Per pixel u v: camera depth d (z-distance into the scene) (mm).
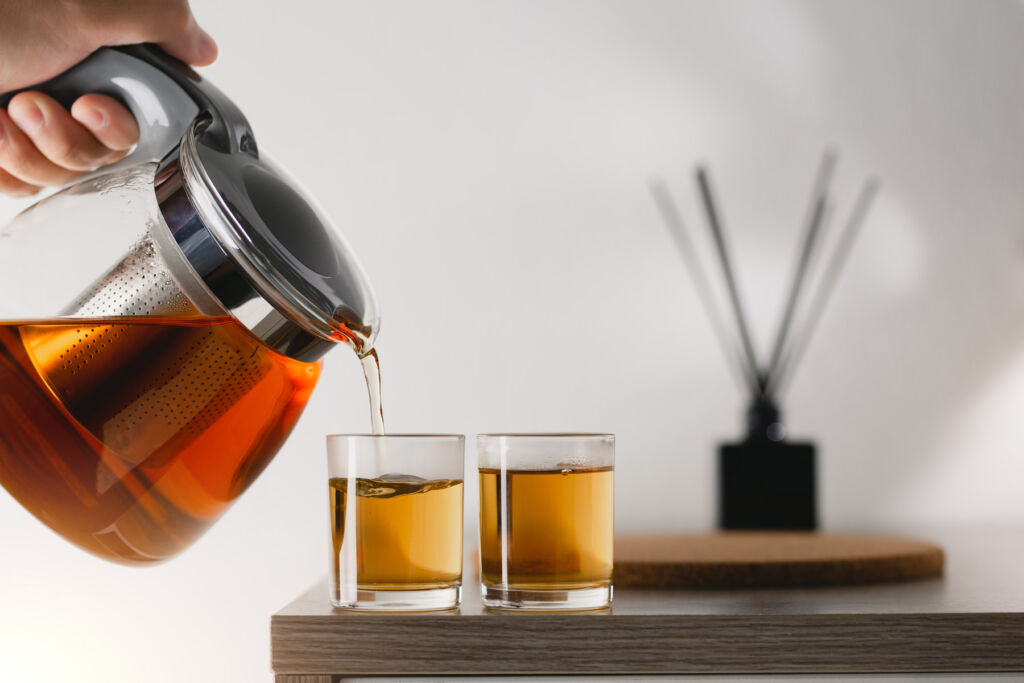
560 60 1451
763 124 1470
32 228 682
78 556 1335
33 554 1332
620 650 698
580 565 713
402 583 708
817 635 701
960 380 1461
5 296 660
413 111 1433
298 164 1419
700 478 1418
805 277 1467
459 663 695
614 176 1445
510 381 1415
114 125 698
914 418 1455
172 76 695
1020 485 1451
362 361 699
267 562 1351
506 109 1440
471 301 1418
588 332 1427
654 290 1436
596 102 1451
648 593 797
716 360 1431
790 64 1477
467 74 1439
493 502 718
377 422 704
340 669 694
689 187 1450
